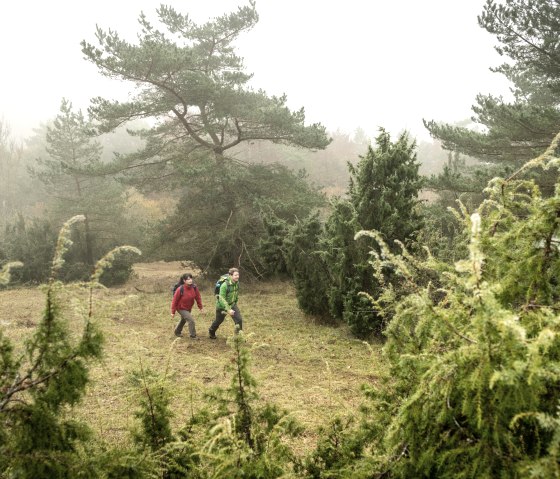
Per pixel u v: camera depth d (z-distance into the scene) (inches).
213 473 88.8
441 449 63.6
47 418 74.3
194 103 619.8
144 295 571.5
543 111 414.3
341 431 100.3
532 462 50.4
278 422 95.0
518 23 445.1
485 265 72.3
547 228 66.8
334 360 288.0
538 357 47.6
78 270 707.4
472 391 56.8
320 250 386.6
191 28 659.4
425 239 323.6
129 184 651.5
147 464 84.8
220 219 661.9
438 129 506.3
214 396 103.0
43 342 75.3
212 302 517.7
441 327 63.7
